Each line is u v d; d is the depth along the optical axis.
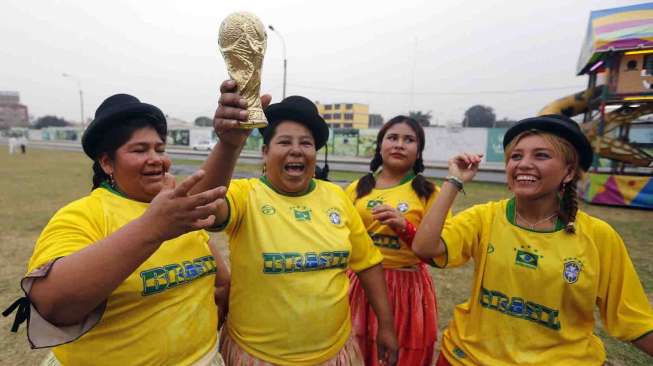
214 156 1.38
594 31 10.57
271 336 1.64
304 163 1.78
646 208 9.81
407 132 2.66
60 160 22.27
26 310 1.08
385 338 2.06
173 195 1.01
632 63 10.15
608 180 10.29
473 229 1.82
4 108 102.19
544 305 1.59
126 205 1.42
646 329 1.49
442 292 4.43
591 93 12.74
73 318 1.05
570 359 1.58
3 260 5.05
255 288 1.67
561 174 1.59
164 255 1.40
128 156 1.36
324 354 1.71
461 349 1.81
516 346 1.64
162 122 1.44
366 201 2.71
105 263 0.99
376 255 2.09
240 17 1.25
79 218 1.29
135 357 1.31
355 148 32.22
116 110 1.32
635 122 12.97
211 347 1.55
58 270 1.01
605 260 1.58
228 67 1.26
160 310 1.36
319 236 1.76
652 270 5.09
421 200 2.64
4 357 3.02
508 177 1.73
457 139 27.27
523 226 1.71
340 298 1.77
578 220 1.63
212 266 1.59
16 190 11.05
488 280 1.73
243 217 1.73
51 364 1.35
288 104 1.73
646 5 10.41
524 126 1.65
